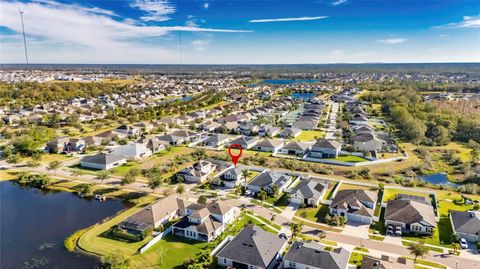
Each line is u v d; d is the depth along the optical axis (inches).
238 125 7436.0
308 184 3727.9
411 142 6250.0
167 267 2468.0
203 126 7372.1
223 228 3024.1
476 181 4276.6
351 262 2506.2
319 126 7726.4
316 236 2908.5
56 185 4136.3
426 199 3486.7
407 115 7416.3
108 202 3656.5
